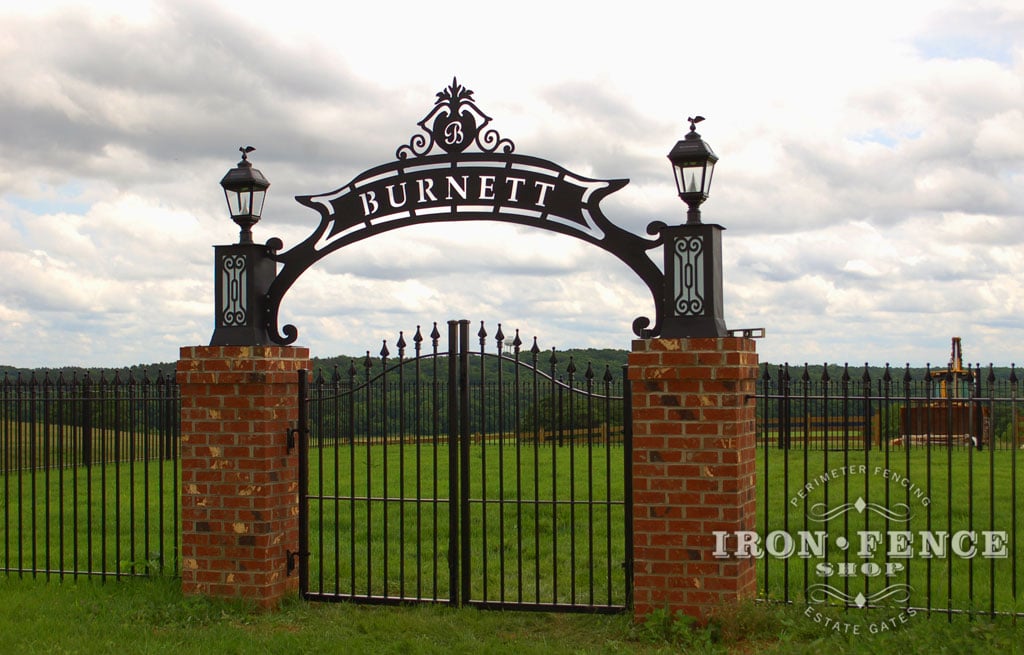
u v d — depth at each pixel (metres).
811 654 5.96
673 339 6.67
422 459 16.34
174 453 8.43
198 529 7.64
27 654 6.48
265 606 7.49
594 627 6.94
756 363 7.02
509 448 17.55
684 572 6.64
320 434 7.81
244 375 7.50
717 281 6.83
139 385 8.73
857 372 16.73
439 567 9.15
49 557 9.24
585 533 10.49
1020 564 8.59
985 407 17.20
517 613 7.34
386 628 7.00
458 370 7.79
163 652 6.45
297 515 7.99
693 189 6.87
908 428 7.00
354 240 7.73
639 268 7.05
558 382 7.24
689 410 6.66
